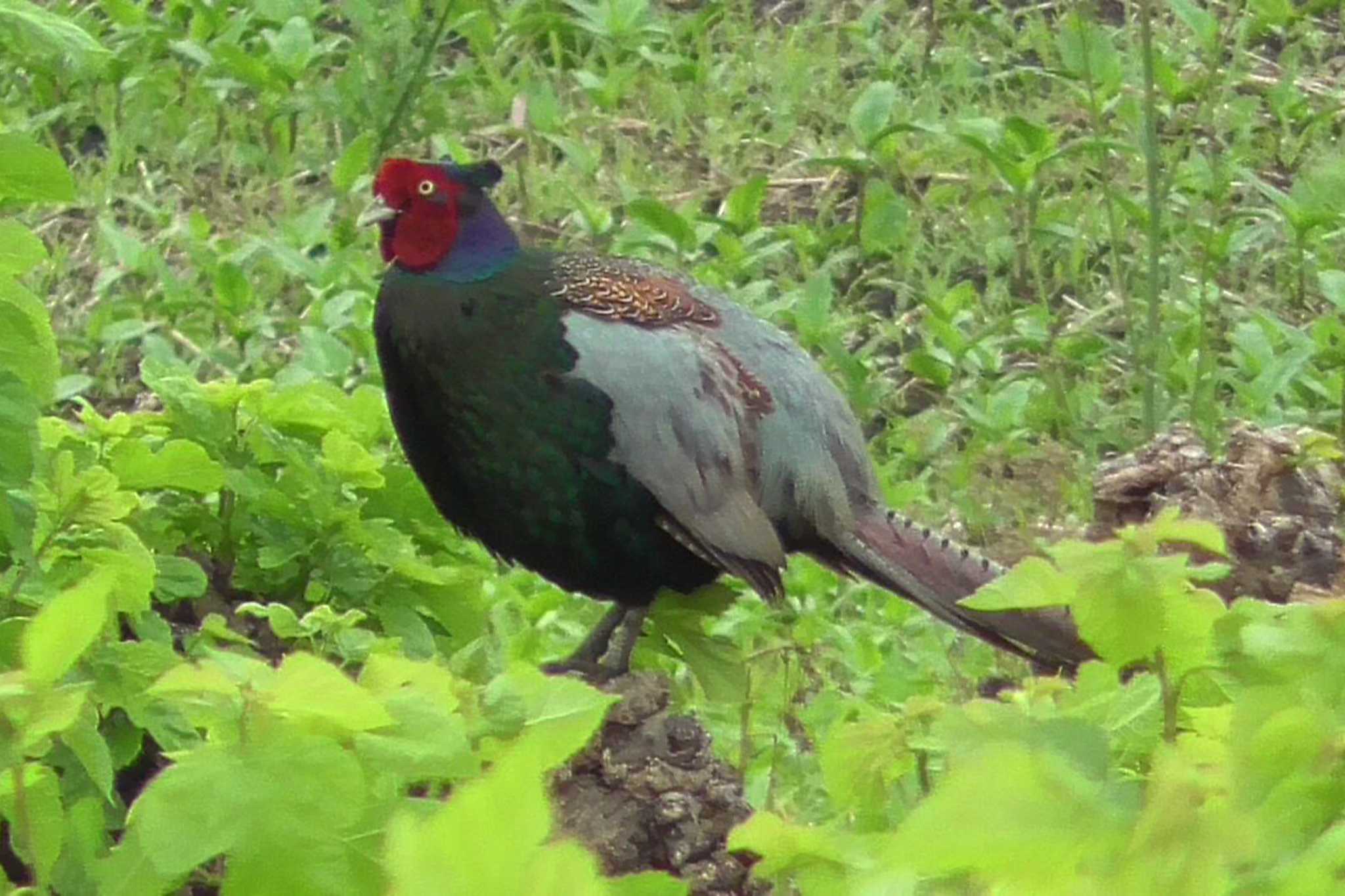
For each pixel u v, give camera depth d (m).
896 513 9.33
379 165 13.83
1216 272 13.28
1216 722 4.64
